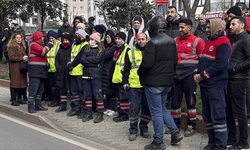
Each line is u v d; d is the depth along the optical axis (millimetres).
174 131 6797
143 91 7309
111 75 8680
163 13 11414
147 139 7410
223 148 6328
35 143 7215
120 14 19750
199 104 8359
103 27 10000
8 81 13438
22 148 6906
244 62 6324
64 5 20188
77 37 8828
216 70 6156
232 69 6418
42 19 19172
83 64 8547
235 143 6684
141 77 6602
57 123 8648
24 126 8547
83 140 7434
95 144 7160
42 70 9438
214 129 6332
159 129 6586
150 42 6402
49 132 8023
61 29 11609
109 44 8734
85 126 8359
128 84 7668
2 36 19172
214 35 6238
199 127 7586
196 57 7254
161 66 6453
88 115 8781
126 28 19984
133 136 7355
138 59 7297
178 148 6750
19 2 18969
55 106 10234
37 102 9680
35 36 9406
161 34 6500
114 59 8602
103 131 7992
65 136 7715
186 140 7188
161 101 6605
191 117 7438
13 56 10047
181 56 7301
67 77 9391
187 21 7273
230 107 6668
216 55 6184
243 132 6559
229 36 7012
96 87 8539
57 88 9891
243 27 6469
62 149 6859
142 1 19688
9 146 7023
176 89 7418
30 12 19406
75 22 10461
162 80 6457
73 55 8898
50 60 9797
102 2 20359
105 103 9289
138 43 7352
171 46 6547
